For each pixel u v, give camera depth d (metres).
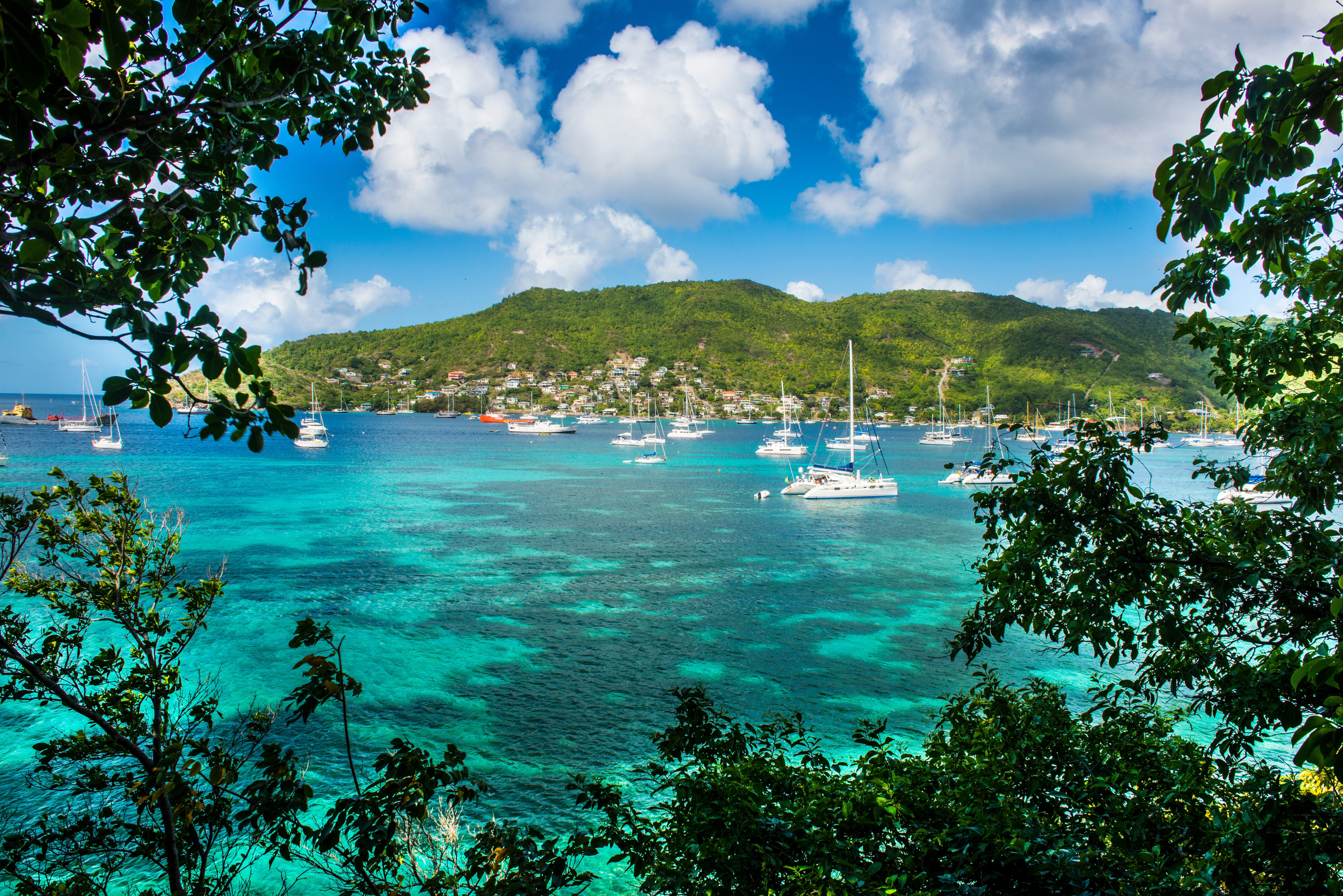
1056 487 6.03
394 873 5.81
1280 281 5.65
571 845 6.21
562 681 26.81
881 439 199.62
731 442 188.38
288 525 58.81
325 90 3.83
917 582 42.78
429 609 35.97
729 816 6.19
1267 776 5.94
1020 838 5.53
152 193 3.57
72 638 6.52
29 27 1.92
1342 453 5.50
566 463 125.50
